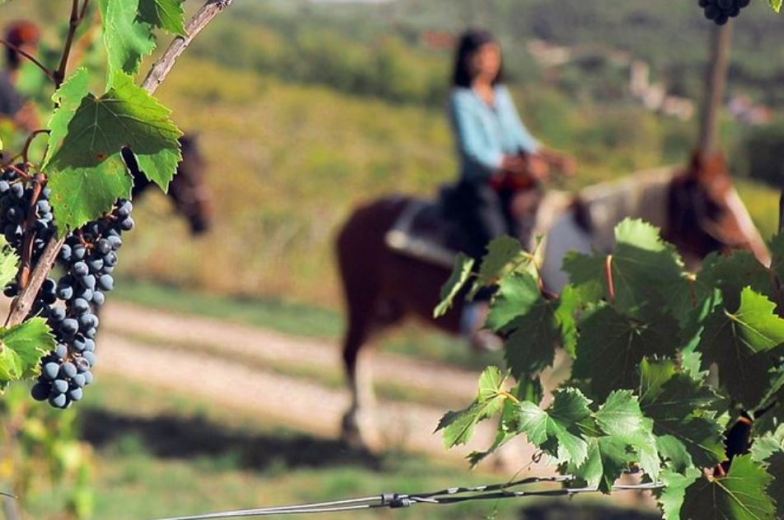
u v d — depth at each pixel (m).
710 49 20.78
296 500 11.81
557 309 3.20
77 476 8.69
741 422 3.04
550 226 11.70
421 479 12.40
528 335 3.20
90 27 5.14
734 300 3.04
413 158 58.25
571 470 2.63
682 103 72.69
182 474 12.38
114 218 2.52
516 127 12.05
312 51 83.12
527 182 11.88
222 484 12.23
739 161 48.41
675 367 2.92
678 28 76.81
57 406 2.50
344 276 14.04
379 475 12.70
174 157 2.36
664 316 3.07
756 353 2.89
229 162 47.31
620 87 75.19
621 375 3.07
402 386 17.89
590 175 57.88
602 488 2.62
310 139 59.66
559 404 2.67
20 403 8.07
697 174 12.16
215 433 14.25
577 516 11.09
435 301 13.00
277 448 13.81
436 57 86.44
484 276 3.29
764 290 3.03
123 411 14.88
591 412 2.64
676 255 3.20
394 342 20.95
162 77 2.42
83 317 2.52
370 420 14.23
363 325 14.04
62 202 2.35
